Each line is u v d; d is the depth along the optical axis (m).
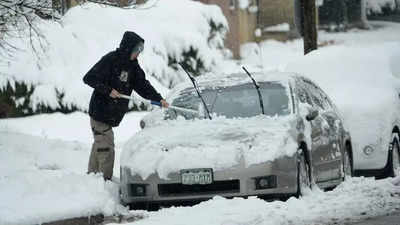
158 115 27.25
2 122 43.59
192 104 27.11
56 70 46.50
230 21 74.38
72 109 46.06
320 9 96.81
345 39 91.88
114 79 26.03
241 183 23.25
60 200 21.95
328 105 30.12
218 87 27.62
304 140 25.22
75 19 49.75
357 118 32.56
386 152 32.34
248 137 24.05
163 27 53.00
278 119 25.30
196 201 23.89
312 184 25.52
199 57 54.09
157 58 50.78
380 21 103.88
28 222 20.50
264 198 23.86
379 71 35.97
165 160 23.69
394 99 34.12
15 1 28.47
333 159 28.03
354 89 34.81
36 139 33.72
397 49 38.47
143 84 26.91
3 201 21.27
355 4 98.19
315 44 48.69
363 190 25.86
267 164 23.31
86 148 34.44
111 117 26.08
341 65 36.75
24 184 22.28
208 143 23.94
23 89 45.91
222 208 22.12
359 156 32.34
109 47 49.19
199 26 56.56
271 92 26.89
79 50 47.97
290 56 78.38
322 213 21.69
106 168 26.31
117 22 50.84
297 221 20.53
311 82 29.70
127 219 22.25
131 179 24.00
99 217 22.23
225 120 25.53
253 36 79.88
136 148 24.50
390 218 20.72
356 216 21.22
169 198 23.64
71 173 24.23
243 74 28.59
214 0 72.06
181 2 56.84
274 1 86.06
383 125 32.44
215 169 23.27
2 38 31.16
